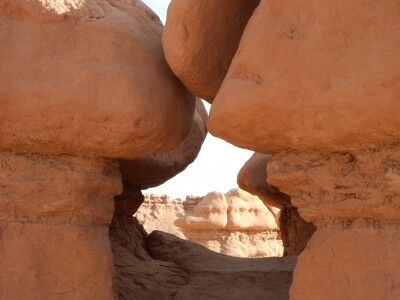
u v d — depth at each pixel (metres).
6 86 3.97
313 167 3.74
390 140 3.38
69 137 4.02
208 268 5.80
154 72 4.14
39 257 4.05
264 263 6.04
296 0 3.52
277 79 3.53
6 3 4.04
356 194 3.61
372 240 3.53
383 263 3.45
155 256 6.04
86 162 4.18
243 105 3.62
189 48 4.07
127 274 5.40
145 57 4.13
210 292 5.47
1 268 4.03
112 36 4.06
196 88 4.30
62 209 4.12
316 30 3.43
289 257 6.19
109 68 3.96
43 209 4.11
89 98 3.93
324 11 3.42
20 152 4.14
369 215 3.58
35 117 3.97
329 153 3.70
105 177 4.28
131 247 5.76
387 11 3.22
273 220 16.61
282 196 7.16
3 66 3.99
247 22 4.16
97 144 4.05
